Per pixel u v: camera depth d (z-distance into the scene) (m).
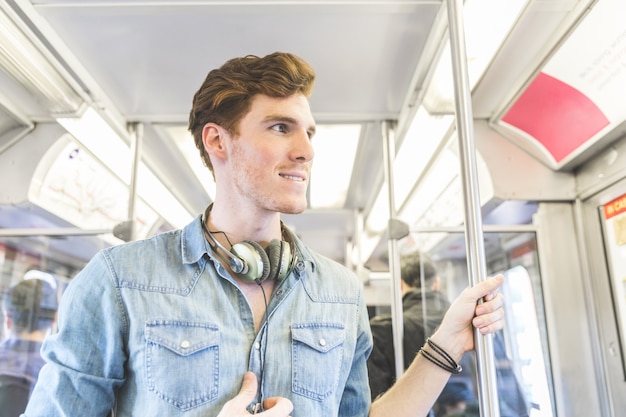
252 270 0.91
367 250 4.26
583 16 1.72
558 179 2.50
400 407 1.10
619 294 2.25
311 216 4.59
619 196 2.22
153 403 0.83
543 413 2.41
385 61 2.14
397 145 2.79
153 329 0.86
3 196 2.52
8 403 2.61
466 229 1.22
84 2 1.71
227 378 0.86
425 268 2.72
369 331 1.16
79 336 0.88
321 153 3.18
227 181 0.97
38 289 2.73
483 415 1.07
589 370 2.38
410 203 2.84
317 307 1.01
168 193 3.36
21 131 2.53
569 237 2.49
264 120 0.92
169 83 2.30
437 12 1.78
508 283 2.62
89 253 2.81
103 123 2.53
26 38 1.86
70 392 0.86
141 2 1.72
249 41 1.99
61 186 2.71
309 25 1.88
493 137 2.53
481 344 1.09
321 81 2.32
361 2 1.73
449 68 2.03
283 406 0.80
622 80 1.85
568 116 2.21
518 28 1.84
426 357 1.12
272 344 0.92
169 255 0.97
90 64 2.12
